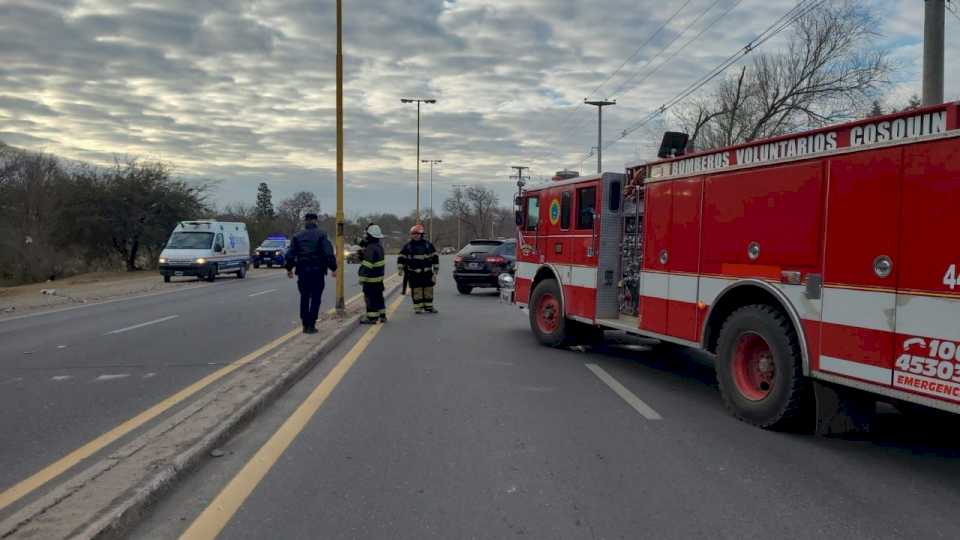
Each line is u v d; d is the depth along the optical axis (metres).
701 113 31.84
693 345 7.34
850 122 5.41
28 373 8.70
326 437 5.89
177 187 44.56
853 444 5.86
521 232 12.16
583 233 9.93
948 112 4.66
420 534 3.99
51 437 5.90
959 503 4.54
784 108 29.11
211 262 29.73
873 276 5.18
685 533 4.03
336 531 4.03
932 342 4.73
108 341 11.53
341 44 14.56
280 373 7.94
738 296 6.86
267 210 117.69
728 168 6.79
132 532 3.97
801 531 4.08
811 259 5.75
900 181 4.98
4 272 36.44
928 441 5.96
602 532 4.04
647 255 8.22
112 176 42.50
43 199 37.91
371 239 13.83
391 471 5.06
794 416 6.02
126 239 42.41
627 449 5.64
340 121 14.52
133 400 7.23
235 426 5.95
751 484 4.86
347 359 9.69
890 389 5.03
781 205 6.10
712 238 7.03
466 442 5.79
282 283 28.92
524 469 5.12
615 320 9.14
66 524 3.74
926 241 4.78
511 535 3.99
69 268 41.34
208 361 9.55
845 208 5.43
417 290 15.83
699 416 6.73
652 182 8.13
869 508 4.44
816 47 28.06
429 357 9.91
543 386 8.04
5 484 4.77
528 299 11.84
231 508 4.34
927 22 10.12
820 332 5.65
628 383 8.27
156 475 4.53
